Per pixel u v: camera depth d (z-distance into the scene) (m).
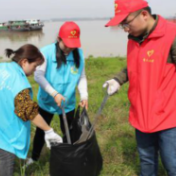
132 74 2.15
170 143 2.09
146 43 2.01
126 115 4.45
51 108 2.77
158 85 2.01
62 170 2.27
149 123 2.06
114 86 2.39
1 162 2.14
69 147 2.19
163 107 2.03
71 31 2.37
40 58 2.10
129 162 3.12
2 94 2.00
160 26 1.93
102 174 2.90
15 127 2.10
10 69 2.02
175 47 1.90
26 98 1.99
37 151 2.97
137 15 1.89
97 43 18.77
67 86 2.67
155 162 2.45
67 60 2.59
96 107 4.70
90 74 7.86
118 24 1.90
